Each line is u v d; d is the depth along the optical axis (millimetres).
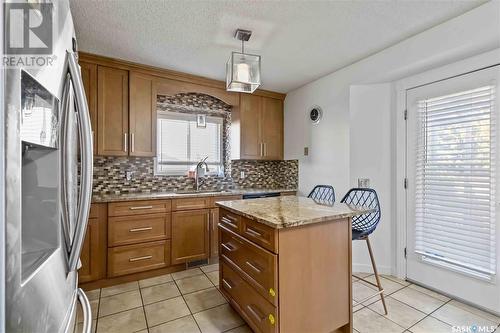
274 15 1988
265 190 3633
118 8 1872
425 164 2463
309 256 1573
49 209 729
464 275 2182
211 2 1818
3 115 496
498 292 1983
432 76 2410
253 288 1669
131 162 3141
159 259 2760
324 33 2254
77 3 1804
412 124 2570
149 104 2979
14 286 521
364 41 2404
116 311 2086
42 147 695
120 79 2816
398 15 1994
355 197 2867
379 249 2793
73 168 941
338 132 3125
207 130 3799
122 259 2570
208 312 2074
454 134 2256
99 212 2473
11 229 514
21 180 581
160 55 2668
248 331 1831
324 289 1636
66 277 837
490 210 2031
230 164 3910
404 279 2631
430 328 1846
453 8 1908
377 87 2828
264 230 1554
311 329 1570
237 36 2273
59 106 785
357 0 1816
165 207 2801
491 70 2025
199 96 3686
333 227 1692
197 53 2629
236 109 3723
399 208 2668
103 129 2707
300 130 3740
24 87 576
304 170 3672
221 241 2158
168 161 3492
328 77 3250
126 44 2424
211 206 3084
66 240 839
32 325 597
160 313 2059
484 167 2068
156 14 1954
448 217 2295
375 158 2824
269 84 3625
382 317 1976
